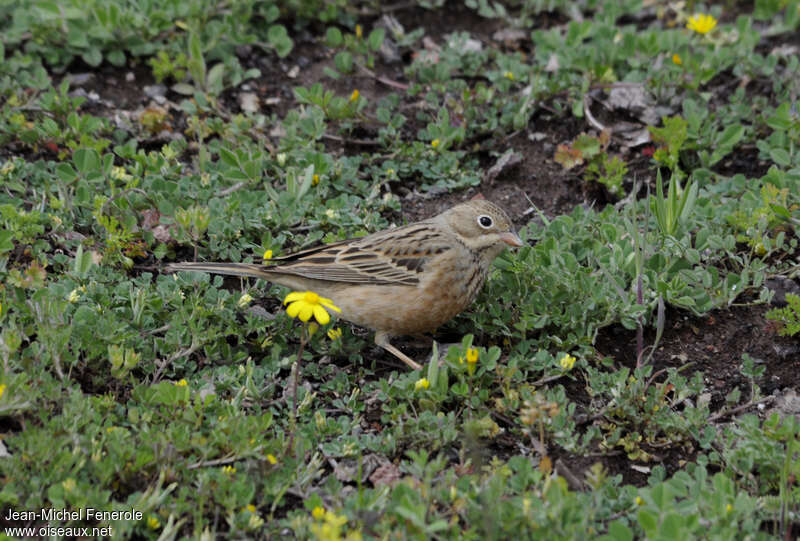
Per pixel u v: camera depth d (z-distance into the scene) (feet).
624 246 38.29
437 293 34.96
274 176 44.27
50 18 49.60
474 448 27.68
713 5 59.52
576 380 34.76
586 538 26.32
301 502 29.25
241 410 31.86
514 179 46.65
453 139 47.52
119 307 35.17
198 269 35.58
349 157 46.96
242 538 27.32
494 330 36.06
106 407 30.55
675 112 49.01
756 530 27.12
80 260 36.09
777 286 38.75
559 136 48.91
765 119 47.52
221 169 44.11
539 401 29.99
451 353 32.55
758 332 37.11
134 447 29.04
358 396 33.78
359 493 27.76
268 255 36.88
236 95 50.31
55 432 28.45
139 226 40.06
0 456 29.07
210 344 34.35
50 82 47.73
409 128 49.24
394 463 30.78
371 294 34.99
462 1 58.44
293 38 54.75
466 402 32.30
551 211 44.93
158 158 43.04
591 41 54.85
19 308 33.12
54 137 44.50
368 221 41.24
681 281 37.24
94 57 50.01
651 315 36.86
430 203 45.03
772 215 39.68
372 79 52.49
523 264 37.47
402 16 57.21
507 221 36.01
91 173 41.75
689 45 53.31
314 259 35.58
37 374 30.45
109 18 49.78
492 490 27.07
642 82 50.19
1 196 40.29
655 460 31.68
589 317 35.86
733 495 28.25
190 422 30.14
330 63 53.52
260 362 35.24
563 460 31.30
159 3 51.85
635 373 33.68
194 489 28.45
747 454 30.04
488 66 53.57
